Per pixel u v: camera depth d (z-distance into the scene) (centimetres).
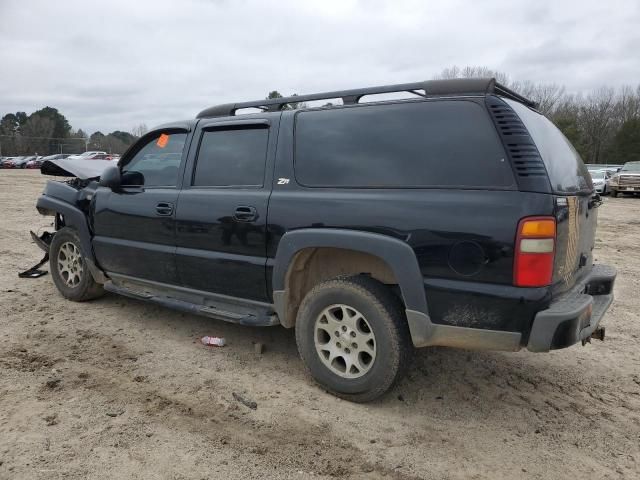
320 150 355
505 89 329
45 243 640
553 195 281
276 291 363
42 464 267
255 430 307
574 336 285
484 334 291
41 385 354
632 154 5669
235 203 382
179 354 417
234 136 406
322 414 327
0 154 8275
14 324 474
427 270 301
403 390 363
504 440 304
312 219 342
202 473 266
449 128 307
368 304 325
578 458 288
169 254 427
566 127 5622
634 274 755
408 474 271
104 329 468
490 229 282
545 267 277
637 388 377
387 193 318
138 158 475
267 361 407
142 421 312
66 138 9744
